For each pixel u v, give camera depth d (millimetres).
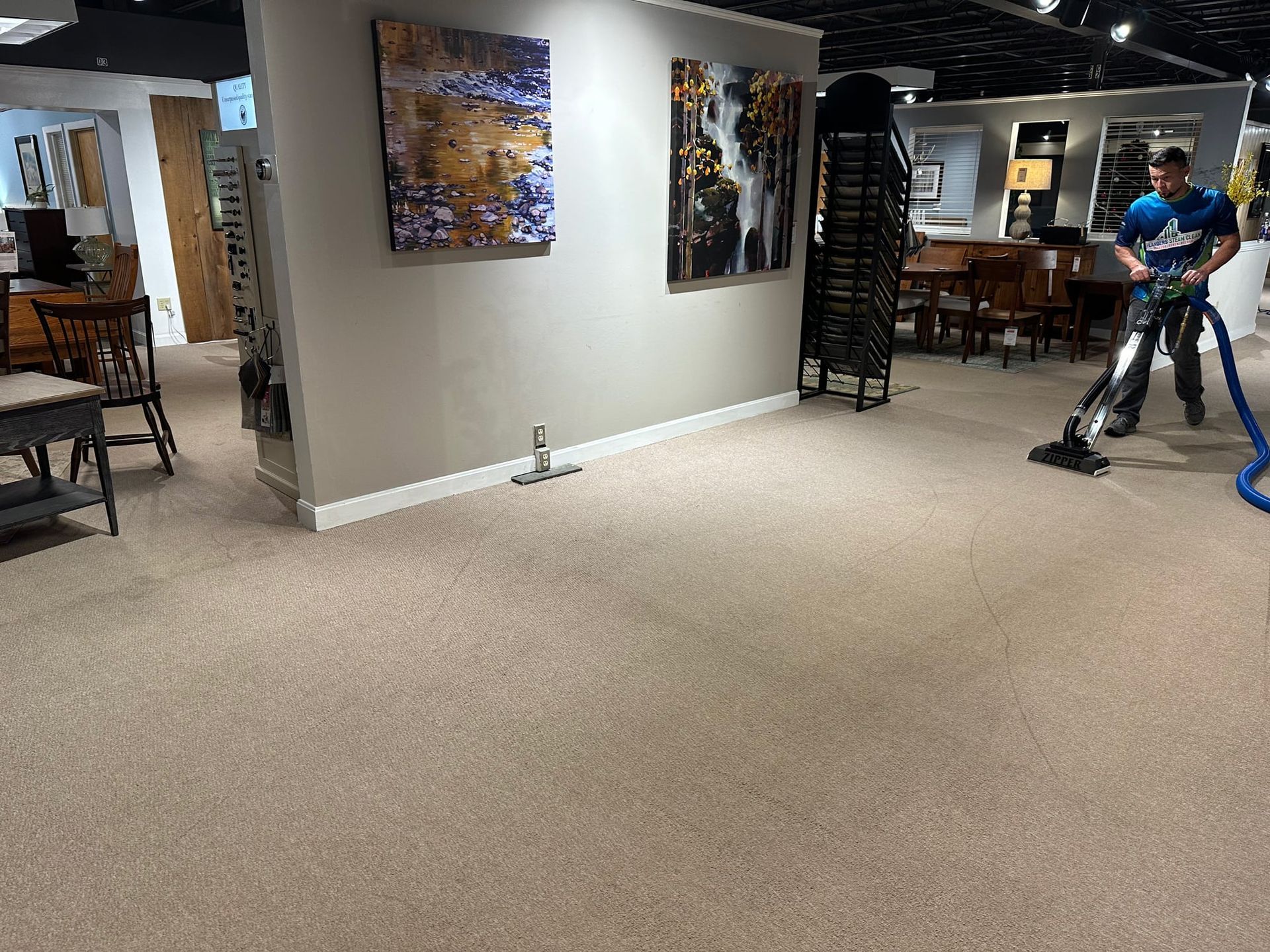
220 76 3699
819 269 5914
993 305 9000
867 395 6301
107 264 7578
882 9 8289
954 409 5957
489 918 1749
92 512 3971
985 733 2377
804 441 5156
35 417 3330
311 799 2100
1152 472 4613
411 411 3959
